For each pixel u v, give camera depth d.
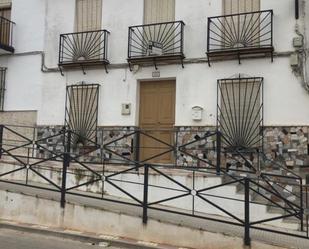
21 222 7.89
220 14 10.73
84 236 7.10
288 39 9.94
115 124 11.61
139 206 7.35
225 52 10.28
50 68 12.53
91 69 12.03
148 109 11.51
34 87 12.69
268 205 7.66
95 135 11.76
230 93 10.41
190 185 8.62
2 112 13.02
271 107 9.96
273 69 10.03
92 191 9.30
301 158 9.54
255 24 10.23
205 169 9.32
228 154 10.19
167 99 11.34
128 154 11.34
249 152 9.99
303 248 6.27
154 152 11.30
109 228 7.30
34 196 7.89
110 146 11.54
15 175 10.08
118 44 11.79
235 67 10.41
